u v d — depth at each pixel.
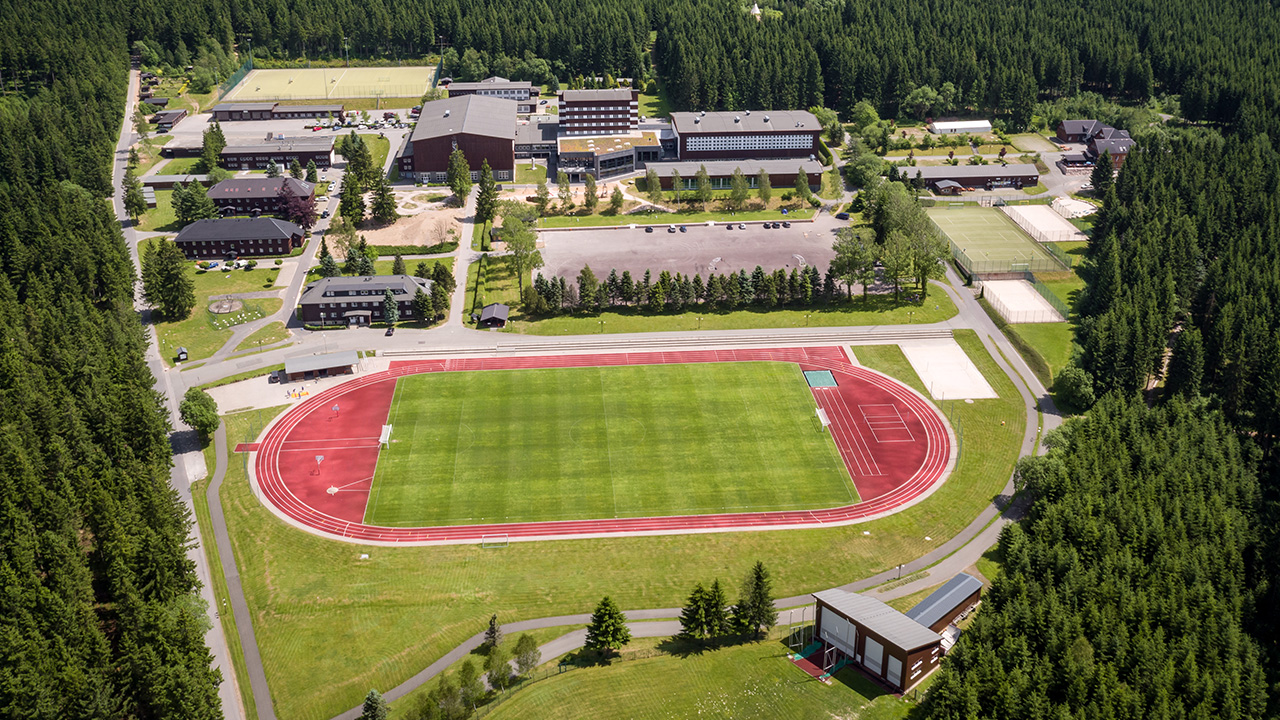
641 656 158.00
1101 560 166.12
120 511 169.38
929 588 175.00
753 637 162.12
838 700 145.88
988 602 160.50
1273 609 157.38
